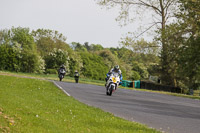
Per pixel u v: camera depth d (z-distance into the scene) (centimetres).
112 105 5122
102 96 6944
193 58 13775
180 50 15000
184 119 4038
